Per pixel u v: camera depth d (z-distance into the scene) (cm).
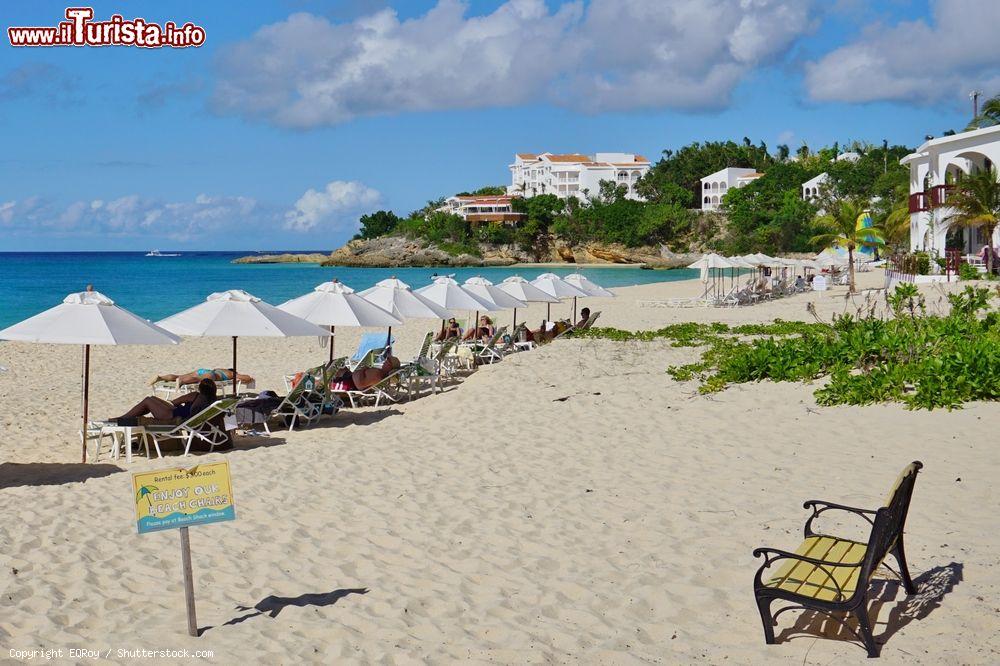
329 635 496
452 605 536
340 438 1073
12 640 490
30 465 970
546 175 14050
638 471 830
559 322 2095
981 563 528
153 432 996
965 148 3319
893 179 9062
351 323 1325
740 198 10944
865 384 1041
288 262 13675
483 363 1820
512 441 984
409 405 1323
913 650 428
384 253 11619
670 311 3067
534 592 554
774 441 904
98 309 1002
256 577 594
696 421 1019
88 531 690
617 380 1316
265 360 2023
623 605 525
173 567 612
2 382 1639
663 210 11050
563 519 698
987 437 833
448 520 709
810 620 482
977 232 3506
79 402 1415
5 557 626
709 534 638
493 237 11662
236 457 965
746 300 3366
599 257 11375
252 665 460
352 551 641
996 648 419
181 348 2247
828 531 617
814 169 11269
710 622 495
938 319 1442
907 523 614
